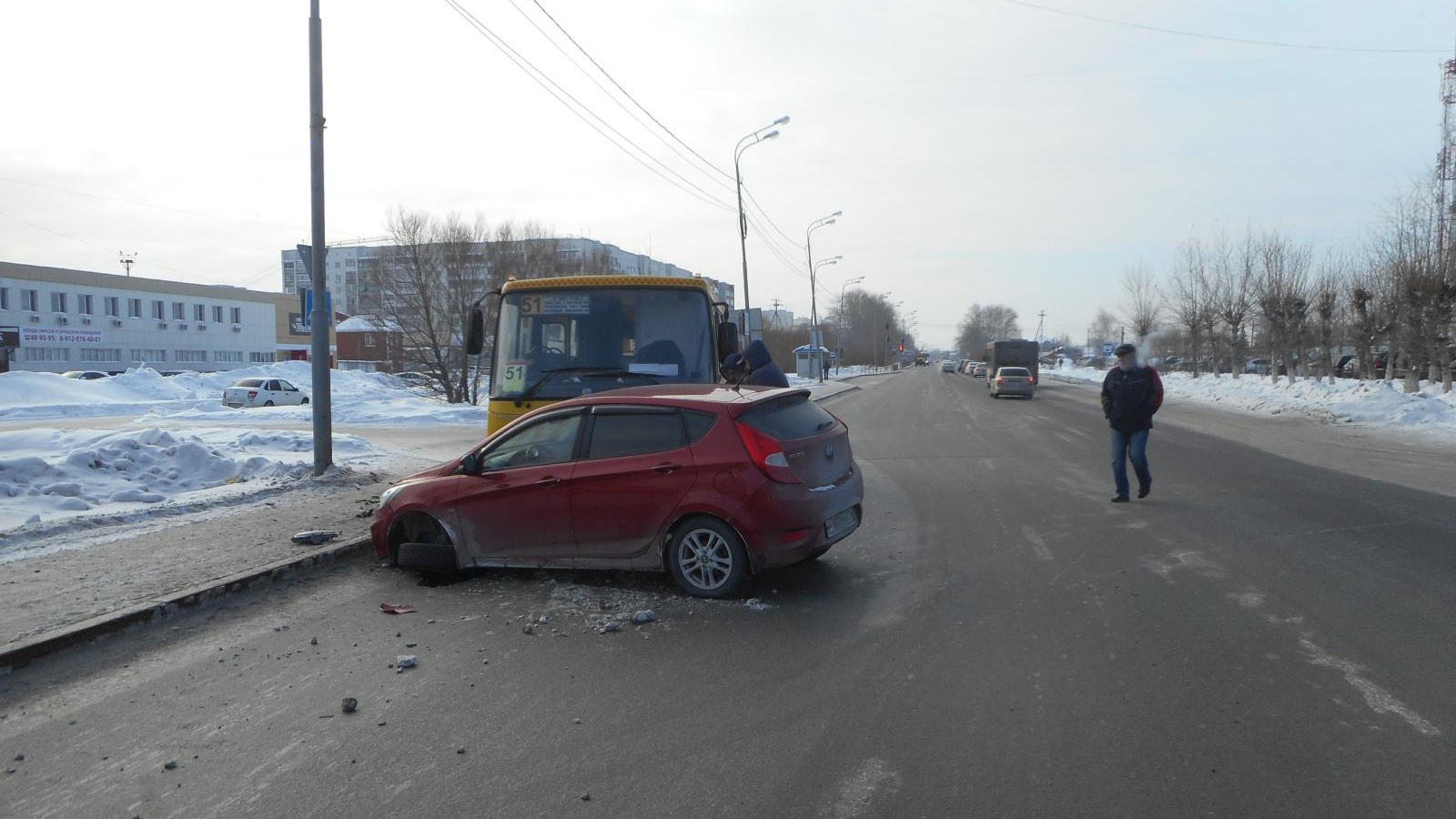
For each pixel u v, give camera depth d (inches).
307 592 260.8
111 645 214.1
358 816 133.4
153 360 2460.6
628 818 131.0
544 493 254.1
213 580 253.1
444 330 1291.8
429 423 954.7
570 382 339.6
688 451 242.7
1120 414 392.2
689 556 244.7
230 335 2719.0
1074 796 134.6
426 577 274.8
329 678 191.5
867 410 1223.5
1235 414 991.0
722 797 136.7
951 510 390.0
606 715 168.7
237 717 171.6
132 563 272.8
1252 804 131.3
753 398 250.5
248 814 134.6
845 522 262.1
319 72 445.4
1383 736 152.6
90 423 911.7
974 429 867.4
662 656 200.7
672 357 345.1
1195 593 242.7
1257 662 188.9
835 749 152.6
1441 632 206.4
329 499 397.1
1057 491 437.4
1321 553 286.0
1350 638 203.0
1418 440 671.8
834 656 198.7
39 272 2166.6
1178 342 2303.2
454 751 154.9
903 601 241.9
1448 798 131.7
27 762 154.3
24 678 193.0
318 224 449.7
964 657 196.7
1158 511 370.0
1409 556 280.1
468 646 210.1
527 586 261.1
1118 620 220.8
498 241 1349.7
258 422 914.1
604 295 349.4
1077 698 172.2
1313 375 1416.1
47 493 366.6
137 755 155.9
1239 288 1549.0
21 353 2096.5
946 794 136.1
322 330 452.4
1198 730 156.7
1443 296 880.9
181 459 446.0
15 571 264.1
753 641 210.1
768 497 235.8
